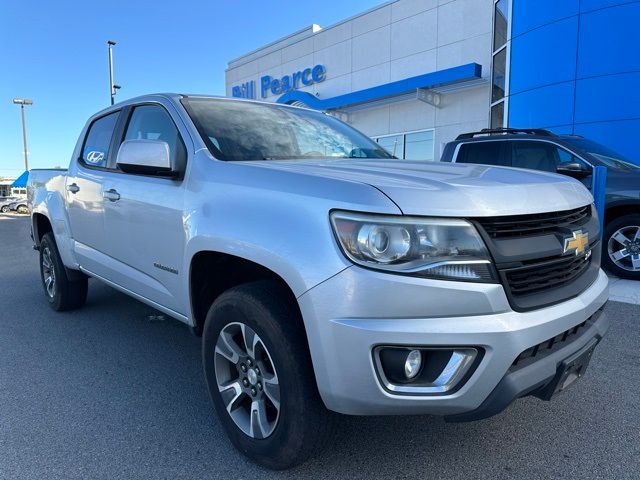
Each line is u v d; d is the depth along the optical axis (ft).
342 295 6.28
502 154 22.75
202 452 8.51
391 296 6.11
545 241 7.08
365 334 6.15
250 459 8.16
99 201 12.34
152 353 13.15
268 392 7.59
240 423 8.21
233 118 10.63
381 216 6.27
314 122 12.30
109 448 8.64
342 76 61.77
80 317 16.31
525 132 22.80
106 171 12.50
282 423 7.27
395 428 9.22
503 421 9.42
